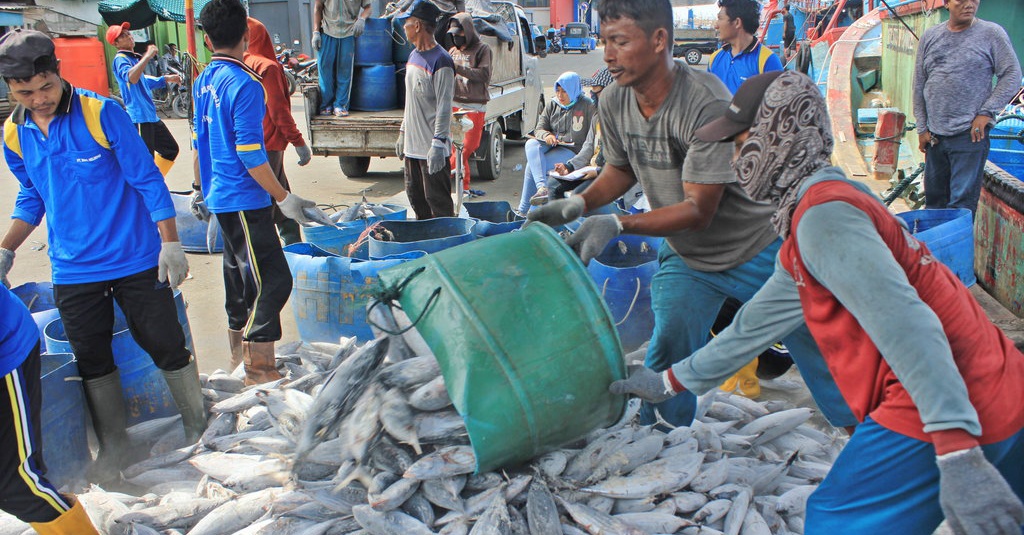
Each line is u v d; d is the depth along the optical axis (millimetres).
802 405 4082
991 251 5496
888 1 9719
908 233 1828
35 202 3363
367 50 9289
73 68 18422
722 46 6348
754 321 2131
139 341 3461
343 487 2643
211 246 6996
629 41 2629
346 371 2500
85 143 3107
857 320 1744
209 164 4215
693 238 3012
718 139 2041
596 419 2475
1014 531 1565
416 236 5562
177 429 3652
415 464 2465
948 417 1586
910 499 1821
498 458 2389
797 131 1867
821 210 1756
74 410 3342
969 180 5473
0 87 16516
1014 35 7586
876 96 10320
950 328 1781
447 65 6062
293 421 2949
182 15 17953
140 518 2682
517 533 2443
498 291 2350
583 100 6953
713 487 2709
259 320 4035
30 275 6555
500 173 10891
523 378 2309
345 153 9172
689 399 3094
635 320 4551
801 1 17594
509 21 11742
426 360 2500
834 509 1947
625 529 2430
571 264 2471
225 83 3906
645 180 3072
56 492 2547
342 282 4574
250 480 2805
